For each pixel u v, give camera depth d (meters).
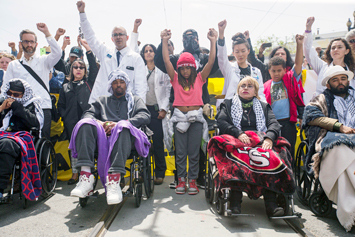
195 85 4.34
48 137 4.60
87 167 3.20
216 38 4.34
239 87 3.71
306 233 2.71
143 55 5.37
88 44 4.92
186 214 3.34
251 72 4.70
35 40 4.60
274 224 3.06
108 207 3.53
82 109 4.86
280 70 4.35
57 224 3.04
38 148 3.84
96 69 5.23
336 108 3.55
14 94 3.80
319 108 3.56
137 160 3.65
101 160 3.27
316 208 3.35
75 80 5.04
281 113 4.28
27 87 3.89
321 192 3.29
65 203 3.76
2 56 5.66
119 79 3.82
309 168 3.48
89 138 3.21
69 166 5.00
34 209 3.54
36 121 3.83
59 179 5.00
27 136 3.65
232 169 3.11
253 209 3.56
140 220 3.13
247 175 3.06
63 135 5.04
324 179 3.13
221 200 3.20
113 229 2.88
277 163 3.01
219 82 5.43
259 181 3.04
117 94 3.87
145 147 3.74
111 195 3.07
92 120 3.31
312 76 5.66
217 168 3.26
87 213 3.36
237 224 3.05
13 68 4.54
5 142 3.35
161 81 4.91
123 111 3.83
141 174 3.78
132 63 4.62
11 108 3.73
